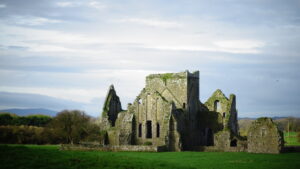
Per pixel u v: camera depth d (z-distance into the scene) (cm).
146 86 11381
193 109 11038
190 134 10700
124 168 5562
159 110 10488
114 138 10800
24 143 12256
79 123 13075
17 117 14225
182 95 10800
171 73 11088
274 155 8425
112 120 11531
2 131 12231
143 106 10769
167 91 11025
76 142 12794
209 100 11356
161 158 7625
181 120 10325
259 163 6994
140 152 9038
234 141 10025
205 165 6669
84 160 5747
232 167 6450
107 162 5800
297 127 18050
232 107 10856
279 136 8925
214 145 10038
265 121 9119
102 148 9262
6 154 5650
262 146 9094
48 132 12650
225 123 10319
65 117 12938
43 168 5225
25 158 5559
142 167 5722
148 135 10856
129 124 10725
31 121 14212
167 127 9850
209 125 10931
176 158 7662
